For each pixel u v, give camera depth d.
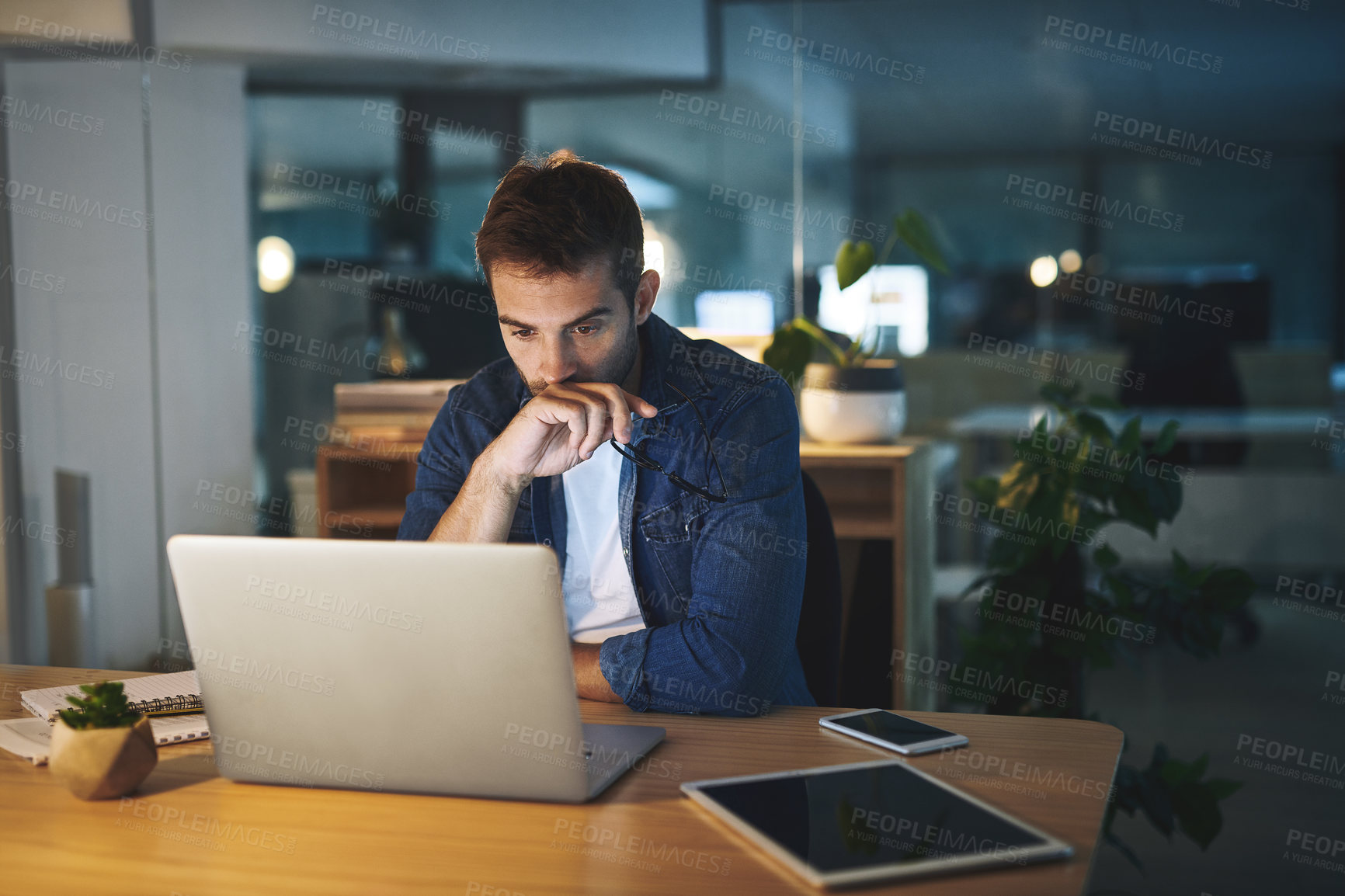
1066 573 2.11
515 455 1.23
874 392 2.66
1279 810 2.61
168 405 3.71
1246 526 3.89
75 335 3.62
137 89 3.61
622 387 1.38
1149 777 1.92
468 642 0.88
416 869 0.80
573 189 1.18
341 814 0.91
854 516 2.65
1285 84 3.57
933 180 3.69
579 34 3.71
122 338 3.65
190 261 3.71
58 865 0.81
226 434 3.78
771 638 1.22
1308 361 3.77
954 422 3.76
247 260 3.79
